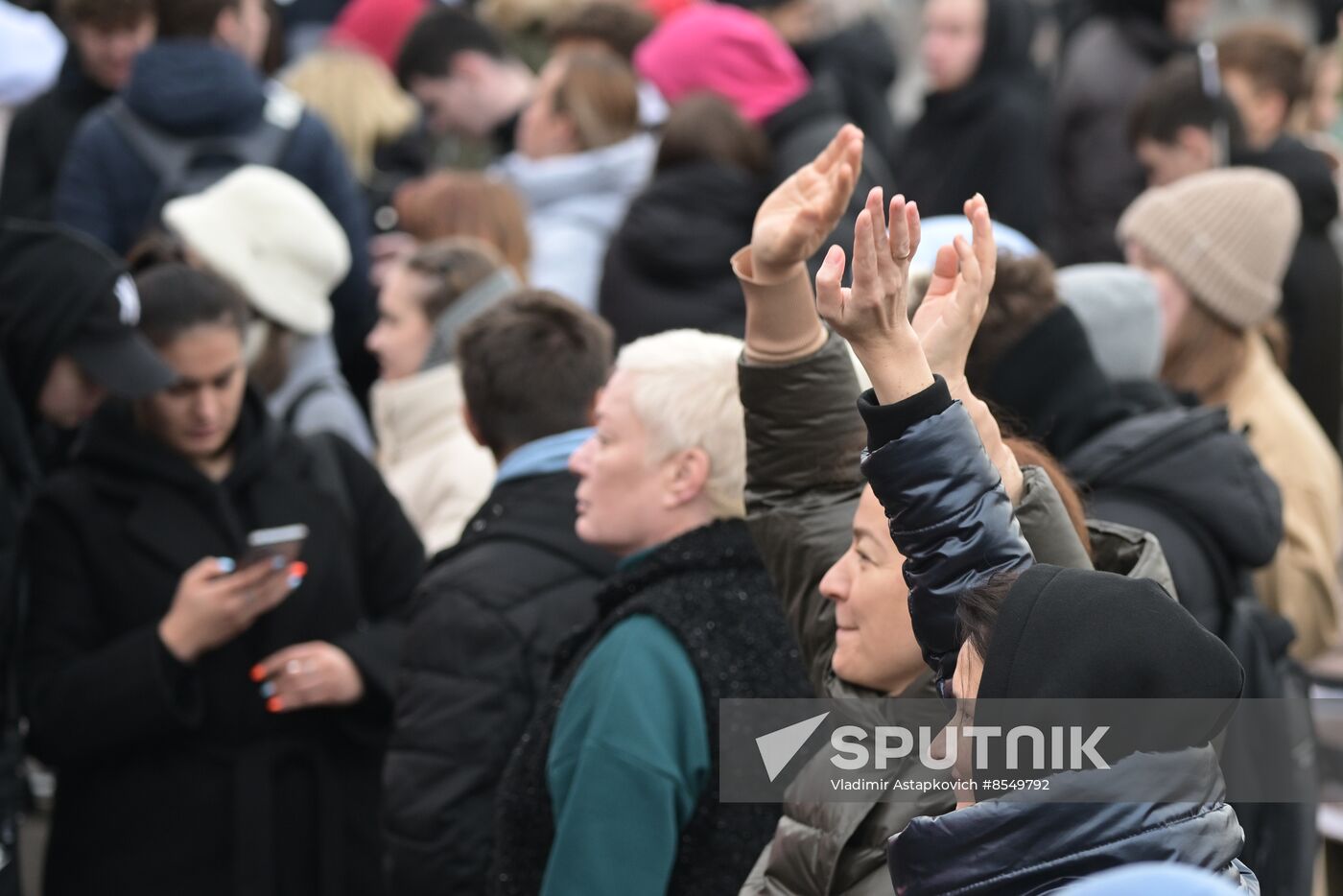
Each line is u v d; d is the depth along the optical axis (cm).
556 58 2519
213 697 1308
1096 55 2517
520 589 1160
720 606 970
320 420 1636
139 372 1275
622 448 1013
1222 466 1125
